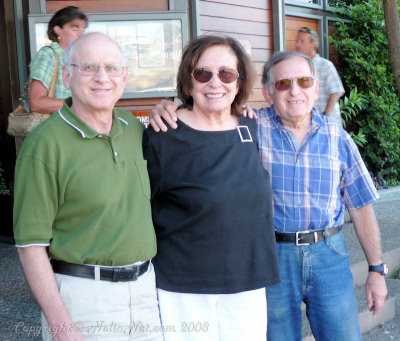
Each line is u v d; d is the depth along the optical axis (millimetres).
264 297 2156
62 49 3109
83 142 1811
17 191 1749
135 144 2016
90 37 1861
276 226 2266
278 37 5574
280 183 2258
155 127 2080
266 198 2084
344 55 7848
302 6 7070
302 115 2240
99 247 1799
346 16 7922
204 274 1981
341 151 2332
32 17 4293
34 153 1733
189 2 4836
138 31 4555
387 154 8016
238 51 2166
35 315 3146
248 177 2053
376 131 7906
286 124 2305
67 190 1768
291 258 2258
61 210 1793
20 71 4441
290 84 2219
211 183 1979
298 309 2312
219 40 2115
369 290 2436
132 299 1878
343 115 7918
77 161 1779
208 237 1971
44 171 1731
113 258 1811
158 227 2053
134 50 4562
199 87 2100
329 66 5410
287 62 2246
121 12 4492
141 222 1883
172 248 2016
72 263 1806
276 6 5535
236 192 1988
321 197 2262
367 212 2406
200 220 1970
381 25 7797
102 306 1814
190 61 2113
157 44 4605
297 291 2281
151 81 4617
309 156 2266
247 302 2066
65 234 1805
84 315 1803
